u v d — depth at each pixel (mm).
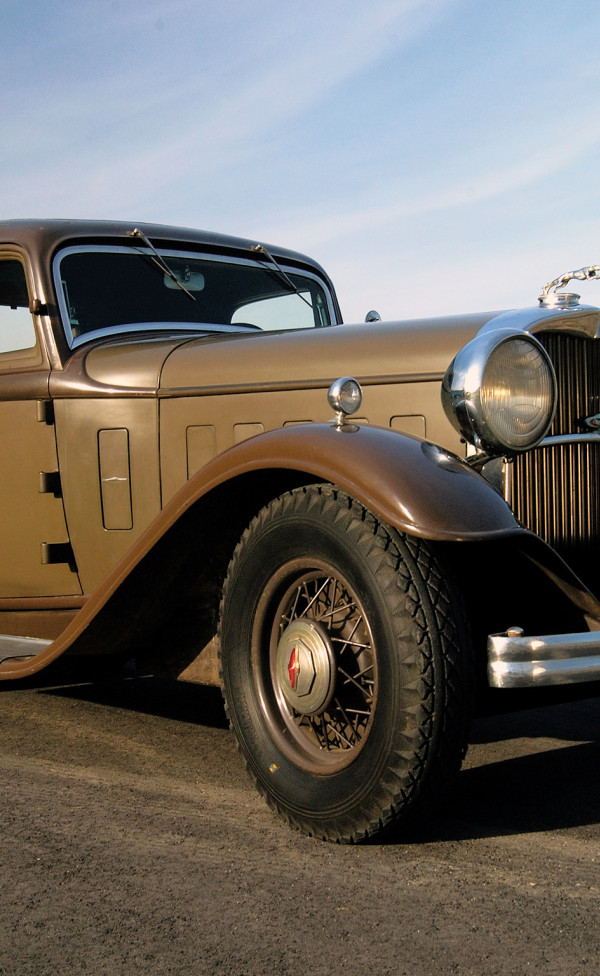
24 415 3383
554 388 2402
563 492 2719
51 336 3338
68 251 3455
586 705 3609
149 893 1885
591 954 1648
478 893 1896
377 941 1692
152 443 3141
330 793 2152
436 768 2029
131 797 2482
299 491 2340
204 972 1583
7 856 2070
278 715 2350
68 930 1730
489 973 1583
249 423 2934
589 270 2652
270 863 2043
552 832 2262
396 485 2090
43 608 3455
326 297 4344
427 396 2639
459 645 2041
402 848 2143
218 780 2643
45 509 3365
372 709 2100
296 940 1694
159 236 3734
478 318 2684
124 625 2791
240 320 3877
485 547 2230
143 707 3553
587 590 2225
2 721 3324
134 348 3293
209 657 2850
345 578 2172
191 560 2662
